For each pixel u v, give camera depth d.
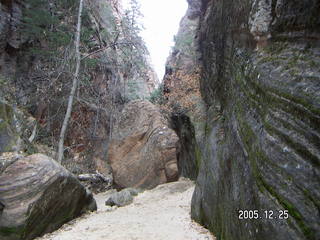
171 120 12.34
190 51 12.79
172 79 12.67
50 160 6.45
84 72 12.57
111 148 11.78
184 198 8.09
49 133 12.98
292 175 2.42
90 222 6.45
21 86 13.87
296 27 3.21
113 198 8.78
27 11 13.63
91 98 13.64
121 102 15.11
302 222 2.18
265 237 2.57
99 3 16.67
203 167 5.83
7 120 8.58
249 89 3.87
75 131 14.61
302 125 2.50
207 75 8.70
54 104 13.31
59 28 13.77
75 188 6.80
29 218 5.32
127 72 14.24
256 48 4.18
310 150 2.32
